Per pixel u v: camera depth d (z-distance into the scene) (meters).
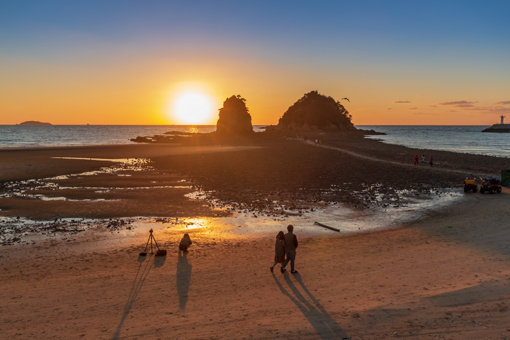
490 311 8.02
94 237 15.95
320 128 193.62
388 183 31.91
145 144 95.56
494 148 88.19
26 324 8.11
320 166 44.62
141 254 13.23
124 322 8.19
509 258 12.08
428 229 16.91
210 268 11.90
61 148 75.62
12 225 18.08
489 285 9.52
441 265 11.62
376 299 9.10
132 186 30.19
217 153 64.31
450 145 100.38
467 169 41.59
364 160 51.69
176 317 8.41
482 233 15.70
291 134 154.38
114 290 10.08
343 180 33.59
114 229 17.38
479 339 6.89
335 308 8.69
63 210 21.42
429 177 35.47
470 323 7.54
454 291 9.26
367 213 20.86
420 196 26.05
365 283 10.30
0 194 26.44
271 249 14.10
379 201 24.33
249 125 150.25
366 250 13.77
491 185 26.48
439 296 9.00
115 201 24.09
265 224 18.41
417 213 20.67
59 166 43.81
